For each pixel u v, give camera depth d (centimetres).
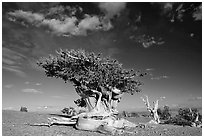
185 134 2184
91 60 2938
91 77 2845
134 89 3375
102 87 3053
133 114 5619
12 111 3431
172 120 3953
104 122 2377
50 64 3153
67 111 4478
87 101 2984
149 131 2314
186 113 4747
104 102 3062
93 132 2194
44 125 2459
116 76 3023
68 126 2547
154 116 3872
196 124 3866
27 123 2512
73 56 3052
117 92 3117
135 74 3259
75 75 3047
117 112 3091
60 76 3167
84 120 2361
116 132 2133
